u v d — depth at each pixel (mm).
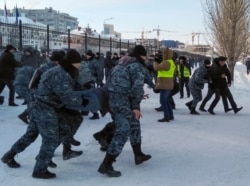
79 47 24562
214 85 11773
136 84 5551
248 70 42312
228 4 24125
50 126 5328
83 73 6156
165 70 9883
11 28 17781
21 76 9102
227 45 24156
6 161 5879
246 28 24656
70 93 5230
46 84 5266
